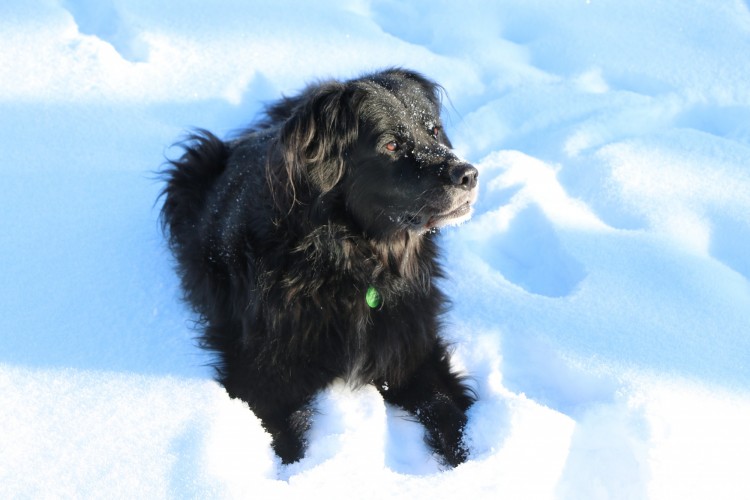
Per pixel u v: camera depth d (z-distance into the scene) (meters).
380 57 2.93
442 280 2.36
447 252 2.45
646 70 2.91
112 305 2.28
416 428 2.16
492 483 2.02
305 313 2.14
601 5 3.17
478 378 2.24
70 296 2.29
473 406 2.17
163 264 2.37
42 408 2.10
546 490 2.04
